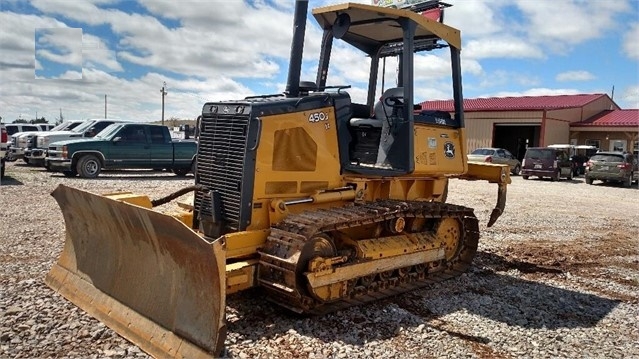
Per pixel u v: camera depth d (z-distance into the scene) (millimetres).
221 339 3930
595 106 37781
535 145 35344
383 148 6078
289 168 5406
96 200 4957
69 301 5215
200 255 4070
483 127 36125
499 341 4883
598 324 5531
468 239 7488
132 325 4531
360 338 4734
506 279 7102
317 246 5109
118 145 16656
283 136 5340
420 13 6668
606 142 34906
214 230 5363
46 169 18672
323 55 6598
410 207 5992
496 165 7609
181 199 7352
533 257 8484
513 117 34688
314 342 4570
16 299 5215
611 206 15938
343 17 6176
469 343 4793
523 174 26688
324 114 5672
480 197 16531
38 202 11188
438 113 6723
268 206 5305
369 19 6227
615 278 7484
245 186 5113
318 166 5613
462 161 6973
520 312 5766
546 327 5340
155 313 4480
